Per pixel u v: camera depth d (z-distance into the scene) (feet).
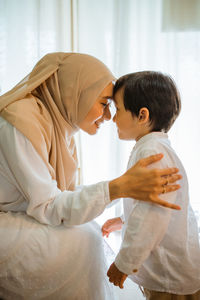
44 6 7.84
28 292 3.45
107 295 3.82
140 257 3.17
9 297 3.50
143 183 3.15
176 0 7.70
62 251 3.49
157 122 3.62
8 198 3.87
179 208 3.09
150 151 3.36
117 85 3.93
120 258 3.24
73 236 3.59
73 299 3.51
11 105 3.73
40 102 4.06
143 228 3.19
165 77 3.68
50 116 4.14
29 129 3.54
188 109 7.97
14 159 3.50
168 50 7.82
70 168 4.43
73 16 7.86
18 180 3.56
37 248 3.44
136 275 3.52
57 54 4.34
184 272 3.38
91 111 4.15
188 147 8.05
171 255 3.40
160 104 3.55
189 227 3.64
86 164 8.26
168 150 3.47
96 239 3.77
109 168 8.10
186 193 3.53
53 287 3.47
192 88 7.93
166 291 3.35
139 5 7.71
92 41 7.95
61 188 4.30
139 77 3.69
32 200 3.51
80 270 3.54
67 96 4.15
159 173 3.11
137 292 4.74
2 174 3.73
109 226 4.39
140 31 7.78
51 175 3.91
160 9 7.83
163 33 7.86
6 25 7.97
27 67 8.07
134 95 3.61
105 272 3.82
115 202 4.61
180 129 8.03
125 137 3.92
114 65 7.84
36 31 7.95
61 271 3.47
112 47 7.89
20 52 8.04
